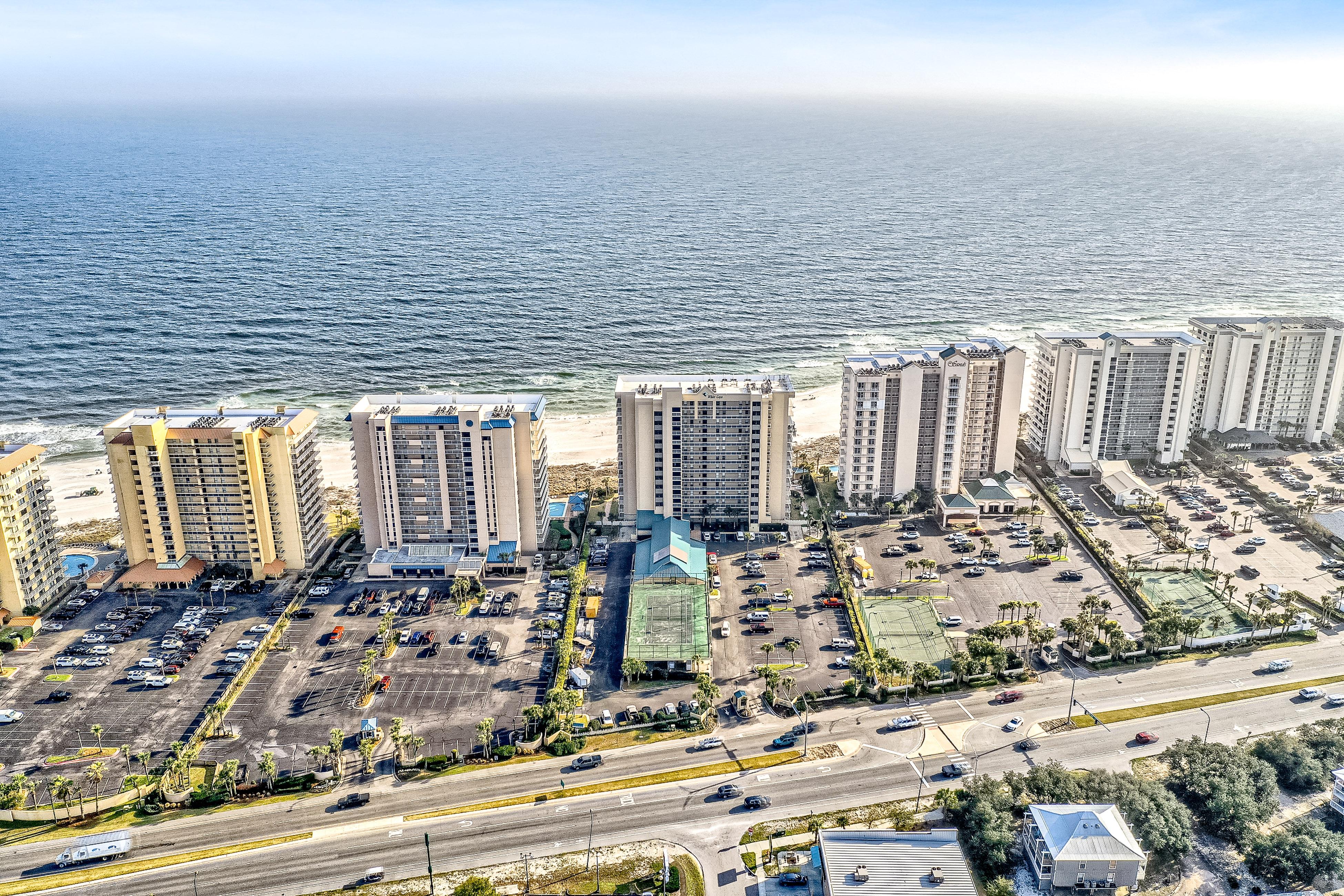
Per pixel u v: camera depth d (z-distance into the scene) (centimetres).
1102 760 18812
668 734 19950
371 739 19738
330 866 16675
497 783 18612
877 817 17438
